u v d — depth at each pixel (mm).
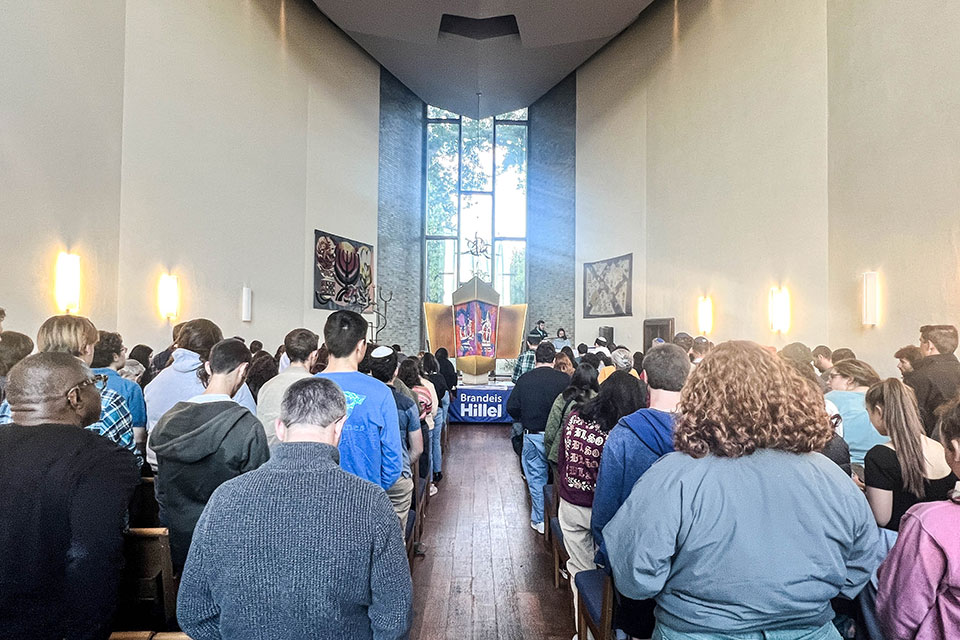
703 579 1288
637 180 11492
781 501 1277
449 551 4098
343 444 2340
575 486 2787
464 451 7527
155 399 2902
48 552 1438
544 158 14930
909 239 5246
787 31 7340
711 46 9156
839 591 1423
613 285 12234
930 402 3188
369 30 11438
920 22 5133
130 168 6695
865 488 2084
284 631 1267
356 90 12562
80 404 1633
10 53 5105
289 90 10273
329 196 11555
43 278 5430
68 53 5770
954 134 4734
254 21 9305
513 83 13812
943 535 1260
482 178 15602
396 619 1334
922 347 3768
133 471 1636
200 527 1321
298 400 1440
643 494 1374
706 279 9195
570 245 13898
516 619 3133
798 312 7039
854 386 3172
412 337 14891
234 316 8727
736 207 8430
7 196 5059
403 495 3215
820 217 6672
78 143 5891
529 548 4160
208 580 1313
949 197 4781
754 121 8023
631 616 1847
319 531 1277
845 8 6246
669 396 2059
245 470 2080
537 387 4590
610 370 6129
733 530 1267
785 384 1346
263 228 9516
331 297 11539
